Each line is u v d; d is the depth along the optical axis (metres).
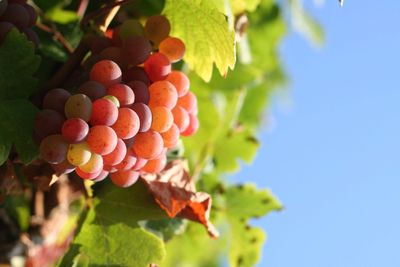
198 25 0.64
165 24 0.61
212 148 0.86
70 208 0.73
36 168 0.59
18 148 0.56
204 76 0.65
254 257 0.85
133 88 0.57
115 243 0.68
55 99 0.54
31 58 0.57
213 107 0.85
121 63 0.59
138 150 0.57
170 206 0.65
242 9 0.68
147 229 0.70
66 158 0.54
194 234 0.86
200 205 0.66
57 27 0.71
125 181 0.59
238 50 0.85
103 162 0.55
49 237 0.73
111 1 0.68
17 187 0.64
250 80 0.88
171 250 0.87
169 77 0.60
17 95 0.57
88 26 0.65
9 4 0.60
